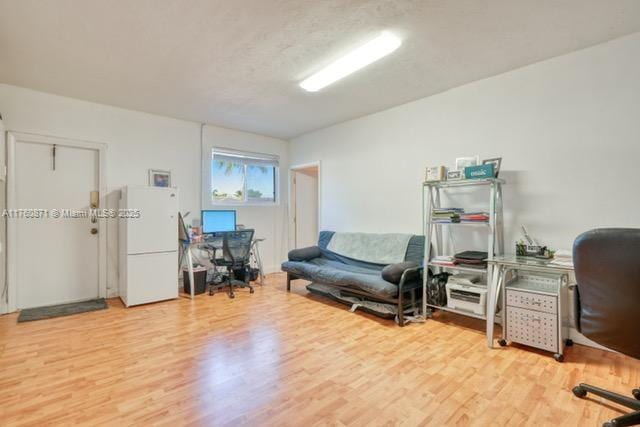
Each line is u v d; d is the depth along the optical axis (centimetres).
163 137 439
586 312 164
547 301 231
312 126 489
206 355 238
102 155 390
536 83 281
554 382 198
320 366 221
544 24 223
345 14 211
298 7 204
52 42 244
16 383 199
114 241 401
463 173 286
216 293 420
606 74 247
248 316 327
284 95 358
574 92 262
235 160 513
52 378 205
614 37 241
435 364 222
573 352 239
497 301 285
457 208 328
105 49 255
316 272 370
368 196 431
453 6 203
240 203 525
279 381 201
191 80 317
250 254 471
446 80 317
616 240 147
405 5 201
